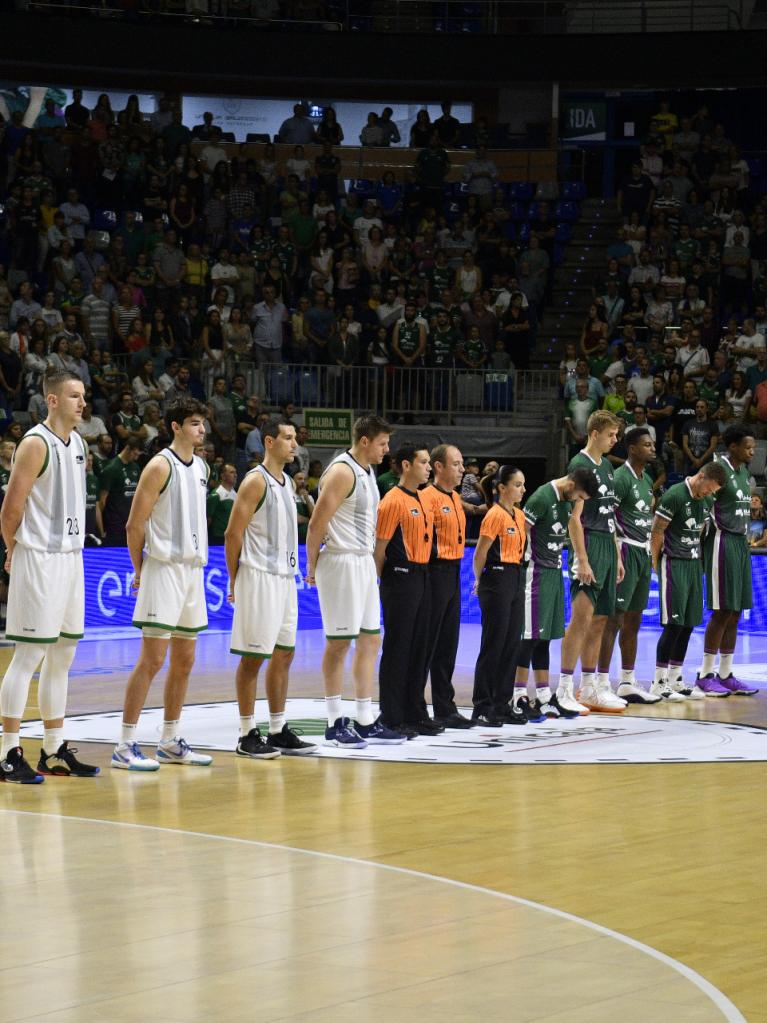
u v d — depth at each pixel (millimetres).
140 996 3791
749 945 4316
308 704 10039
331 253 20375
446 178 23234
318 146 23016
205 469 7629
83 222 19812
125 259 18984
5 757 7031
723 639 10867
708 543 10688
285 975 3977
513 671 9156
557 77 22469
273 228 20828
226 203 20734
